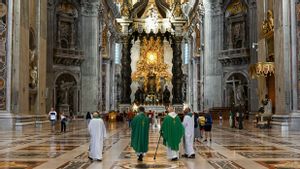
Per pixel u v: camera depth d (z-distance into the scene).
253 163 8.70
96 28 37.78
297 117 19.44
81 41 37.34
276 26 20.91
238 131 20.36
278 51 20.61
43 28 24.09
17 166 8.24
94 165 8.59
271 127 21.94
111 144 13.86
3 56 19.53
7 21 19.67
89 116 22.00
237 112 27.38
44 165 8.43
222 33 37.34
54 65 35.09
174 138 9.45
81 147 12.24
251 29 34.00
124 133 20.53
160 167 8.34
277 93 20.88
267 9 23.83
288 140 14.48
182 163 8.92
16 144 13.03
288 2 19.94
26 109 20.86
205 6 38.09
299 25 19.72
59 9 35.69
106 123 36.56
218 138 15.86
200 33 41.12
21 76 20.05
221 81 37.12
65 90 35.91
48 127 23.72
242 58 35.38
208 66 37.69
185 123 10.01
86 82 37.22
